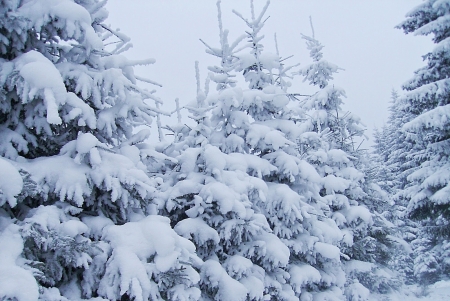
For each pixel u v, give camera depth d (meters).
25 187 3.48
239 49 9.80
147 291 3.64
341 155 13.62
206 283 5.71
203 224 6.03
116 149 5.00
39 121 4.30
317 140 10.86
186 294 4.04
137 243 3.99
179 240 4.23
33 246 3.53
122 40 5.38
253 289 6.01
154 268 3.86
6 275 2.71
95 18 5.23
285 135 9.19
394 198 14.12
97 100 4.70
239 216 5.96
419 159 14.74
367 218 12.95
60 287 3.85
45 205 4.18
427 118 10.80
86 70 4.67
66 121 4.27
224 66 9.52
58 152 4.89
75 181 3.96
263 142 8.73
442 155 12.37
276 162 8.50
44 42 4.81
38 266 3.28
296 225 7.98
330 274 8.93
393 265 22.72
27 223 3.41
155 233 4.10
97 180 4.13
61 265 3.86
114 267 3.72
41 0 4.33
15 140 4.22
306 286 8.58
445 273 21.14
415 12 11.81
